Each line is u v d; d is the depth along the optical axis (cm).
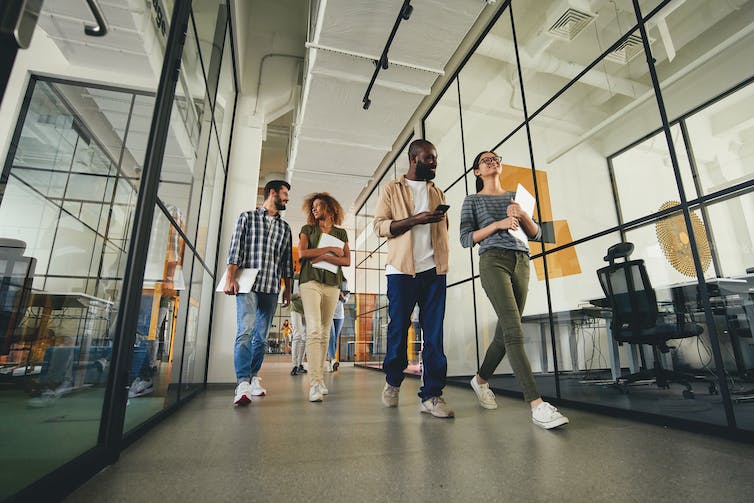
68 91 163
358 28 278
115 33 143
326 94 349
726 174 406
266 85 399
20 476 70
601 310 318
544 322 404
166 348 162
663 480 84
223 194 349
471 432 131
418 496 75
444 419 156
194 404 204
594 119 493
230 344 317
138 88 140
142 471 89
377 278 616
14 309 137
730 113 405
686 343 317
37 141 173
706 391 258
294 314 427
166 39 119
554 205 454
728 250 395
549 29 360
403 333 183
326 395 240
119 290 102
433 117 425
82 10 54
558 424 136
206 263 276
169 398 169
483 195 185
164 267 154
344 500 73
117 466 93
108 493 75
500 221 160
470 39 357
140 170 108
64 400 105
